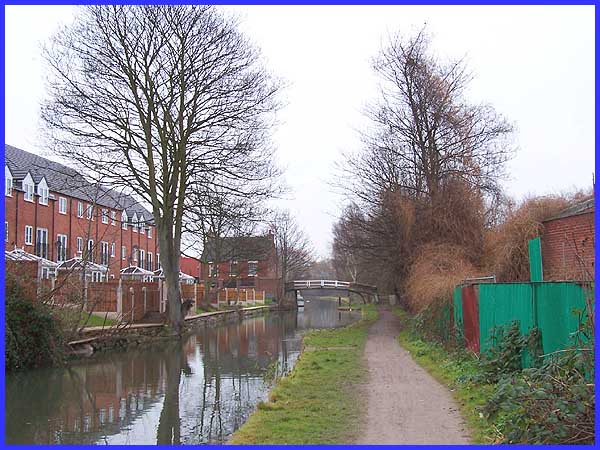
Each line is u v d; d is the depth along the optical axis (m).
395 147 31.25
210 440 10.83
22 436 11.40
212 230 38.34
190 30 27.92
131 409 13.77
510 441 7.15
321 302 98.38
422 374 14.23
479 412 9.21
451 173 28.70
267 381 17.19
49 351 19.25
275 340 29.86
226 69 28.39
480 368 12.05
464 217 26.62
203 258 47.47
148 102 28.05
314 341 24.41
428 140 30.47
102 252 50.78
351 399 11.25
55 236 44.28
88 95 26.88
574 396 6.83
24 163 43.66
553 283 9.62
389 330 29.06
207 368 20.17
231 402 14.38
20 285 18.45
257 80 28.91
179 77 27.80
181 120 28.23
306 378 13.95
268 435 8.76
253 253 48.78
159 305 33.03
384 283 36.59
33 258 30.03
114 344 24.38
